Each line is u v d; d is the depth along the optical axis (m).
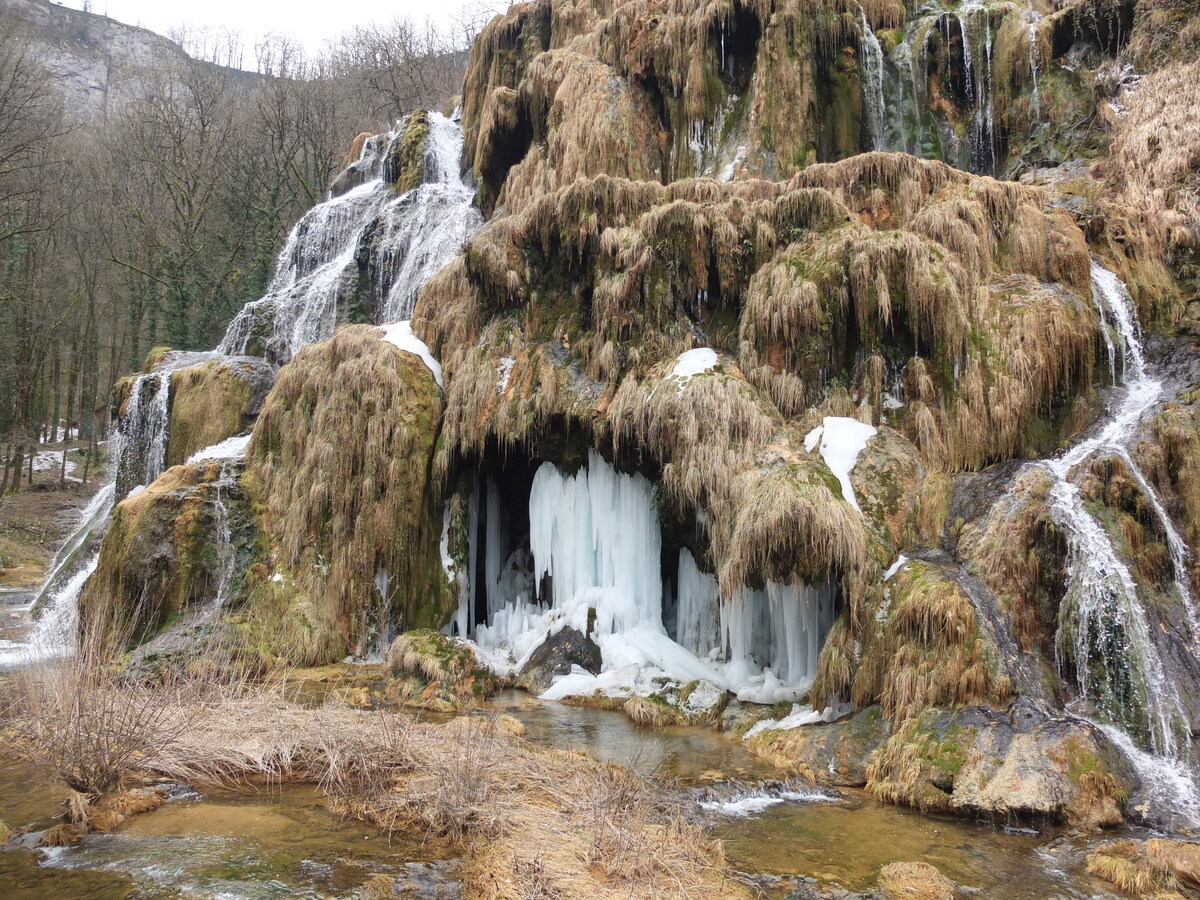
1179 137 10.17
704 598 8.88
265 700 7.02
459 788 5.20
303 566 9.67
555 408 9.28
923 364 8.21
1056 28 12.62
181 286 27.91
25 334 31.27
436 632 8.84
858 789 5.86
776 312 8.54
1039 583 6.48
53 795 5.50
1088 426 7.73
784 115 12.42
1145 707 5.78
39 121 32.25
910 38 13.73
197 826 4.95
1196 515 6.68
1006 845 4.91
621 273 9.39
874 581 6.86
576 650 8.62
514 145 15.62
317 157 32.44
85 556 14.89
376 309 15.96
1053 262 8.66
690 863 4.46
